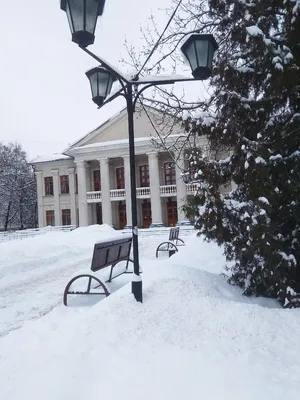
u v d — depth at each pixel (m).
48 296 7.72
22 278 10.10
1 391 3.02
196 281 5.97
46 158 45.38
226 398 2.76
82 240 20.64
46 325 4.92
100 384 3.01
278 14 5.64
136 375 3.12
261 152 5.16
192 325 4.18
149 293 5.11
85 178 40.75
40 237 21.25
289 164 5.28
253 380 3.02
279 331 4.18
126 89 5.34
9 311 6.57
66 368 3.27
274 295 6.09
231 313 4.50
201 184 6.00
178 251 12.75
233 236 5.91
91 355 3.49
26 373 3.30
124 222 40.88
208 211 5.84
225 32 6.55
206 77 4.94
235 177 5.75
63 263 13.02
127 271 8.27
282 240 5.44
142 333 3.92
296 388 2.90
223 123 5.88
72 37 3.85
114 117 39.06
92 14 3.77
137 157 40.06
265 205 5.11
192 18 7.02
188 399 2.77
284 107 5.58
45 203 45.25
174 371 3.17
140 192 38.44
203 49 4.81
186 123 6.25
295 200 5.35
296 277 5.55
